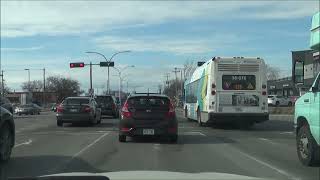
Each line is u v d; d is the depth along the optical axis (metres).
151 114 17.84
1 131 12.01
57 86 146.75
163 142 18.12
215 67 25.08
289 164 12.42
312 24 11.38
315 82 11.41
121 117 18.09
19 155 14.16
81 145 17.00
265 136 21.19
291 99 72.69
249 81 25.11
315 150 11.67
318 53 11.92
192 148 16.12
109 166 11.96
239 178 4.70
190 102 32.84
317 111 11.20
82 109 28.33
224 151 15.30
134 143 17.70
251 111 25.05
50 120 39.09
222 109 25.00
